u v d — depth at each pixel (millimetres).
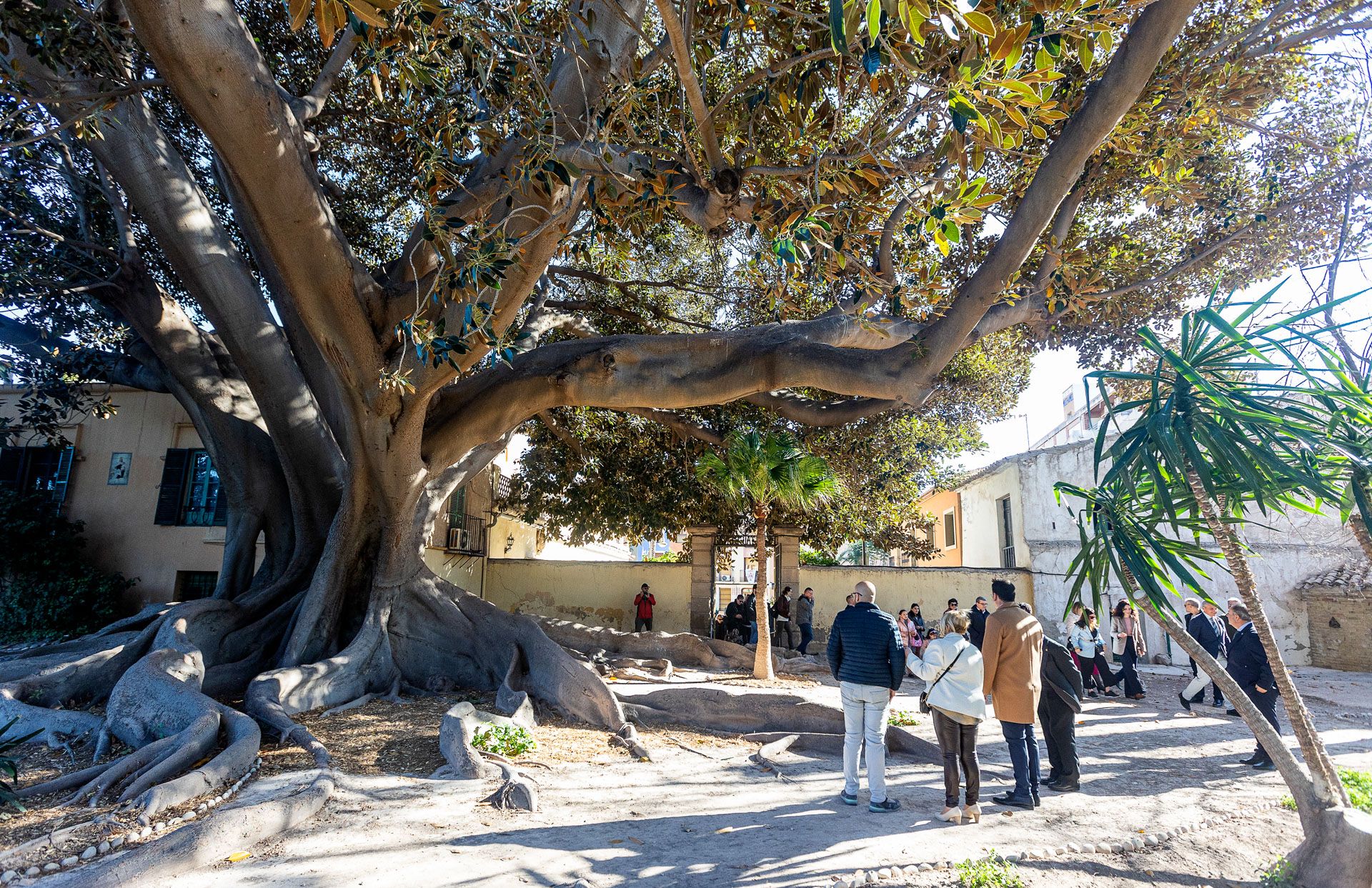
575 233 7824
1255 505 20156
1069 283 9352
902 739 7805
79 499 17484
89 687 8781
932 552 20859
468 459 12312
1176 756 7969
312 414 11227
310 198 6262
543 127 6383
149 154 9258
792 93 6895
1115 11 5113
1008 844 4910
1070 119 6742
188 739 6203
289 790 5773
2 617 15156
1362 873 4078
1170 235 11586
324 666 9375
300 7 3836
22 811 4902
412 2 5293
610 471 16875
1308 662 19328
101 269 11672
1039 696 5930
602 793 6172
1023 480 21422
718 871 4414
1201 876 4535
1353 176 9227
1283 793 6383
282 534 12070
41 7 6367
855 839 4977
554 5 9180
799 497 13555
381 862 4492
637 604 19609
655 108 7977
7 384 17531
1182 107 8961
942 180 8398
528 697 9250
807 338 8430
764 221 6809
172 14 4750
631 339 8789
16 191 11086
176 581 17000
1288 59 9125
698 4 6582
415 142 9711
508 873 4352
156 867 4145
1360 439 4320
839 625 6000
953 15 3842
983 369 15609
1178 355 4613
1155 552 4711
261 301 10555
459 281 6027
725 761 7512
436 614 11016
